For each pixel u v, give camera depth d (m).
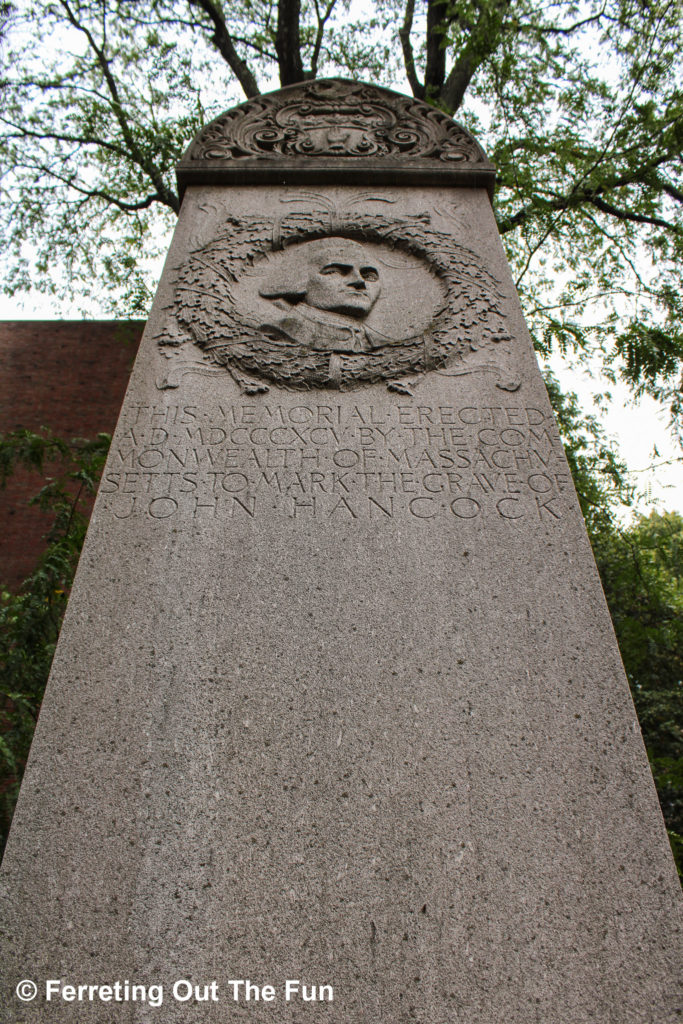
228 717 2.33
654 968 1.92
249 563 2.67
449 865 2.08
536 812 2.17
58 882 2.02
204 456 2.99
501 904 2.01
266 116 4.75
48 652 5.87
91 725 2.29
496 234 4.01
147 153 10.85
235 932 1.96
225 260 3.78
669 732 8.16
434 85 11.11
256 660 2.45
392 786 2.21
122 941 1.94
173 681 2.39
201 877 2.04
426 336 3.48
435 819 2.16
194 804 2.16
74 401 12.93
